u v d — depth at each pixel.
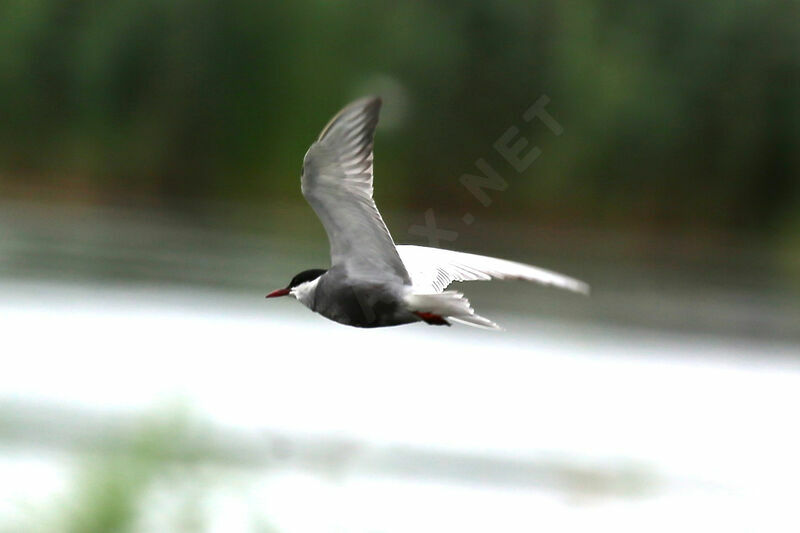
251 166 25.09
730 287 22.52
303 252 22.20
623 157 23.95
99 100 25.33
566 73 23.38
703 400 15.52
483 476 12.35
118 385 13.94
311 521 9.72
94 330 16.19
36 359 14.81
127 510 8.59
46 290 18.19
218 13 24.72
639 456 13.29
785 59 24.45
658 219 24.50
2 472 10.77
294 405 13.58
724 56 24.36
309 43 24.36
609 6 23.81
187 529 8.73
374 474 11.98
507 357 16.70
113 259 20.67
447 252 6.41
